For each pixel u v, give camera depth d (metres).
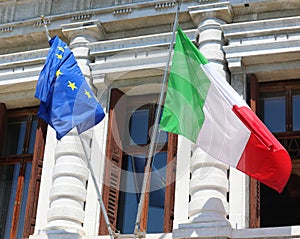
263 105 29.38
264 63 29.38
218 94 26.73
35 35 32.53
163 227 28.45
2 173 31.50
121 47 30.78
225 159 26.25
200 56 27.23
